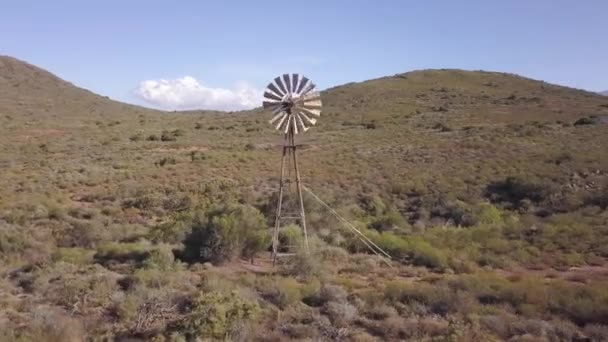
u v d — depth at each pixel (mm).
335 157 56531
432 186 40250
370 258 22109
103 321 13500
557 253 22562
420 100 110688
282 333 12586
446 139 64875
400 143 64312
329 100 120062
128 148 70188
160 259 19859
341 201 35156
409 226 30031
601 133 61906
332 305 14227
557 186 37156
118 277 17641
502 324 12922
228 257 21484
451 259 21484
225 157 58656
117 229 27172
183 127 96875
